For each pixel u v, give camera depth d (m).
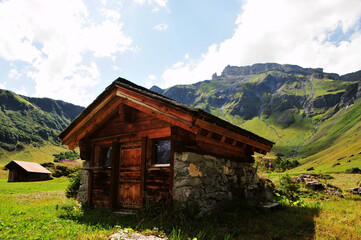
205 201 6.72
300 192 11.46
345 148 92.31
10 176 49.03
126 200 7.82
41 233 5.06
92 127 8.93
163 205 6.53
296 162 88.38
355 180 21.45
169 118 6.64
